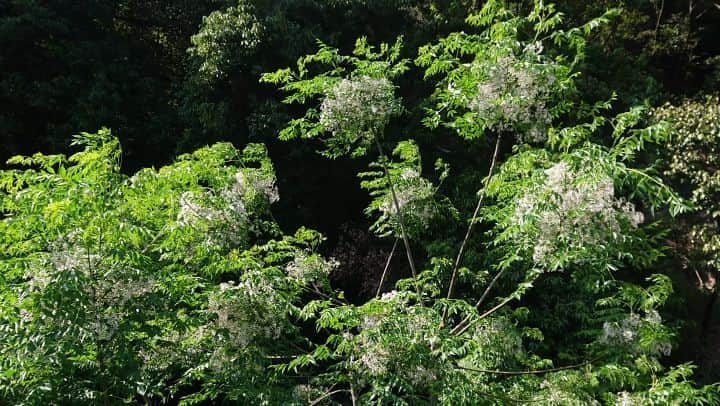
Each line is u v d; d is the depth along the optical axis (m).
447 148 12.88
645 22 20.58
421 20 14.80
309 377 5.66
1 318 4.13
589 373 5.42
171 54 18.53
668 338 5.20
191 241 5.46
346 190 13.42
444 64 5.94
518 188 5.34
